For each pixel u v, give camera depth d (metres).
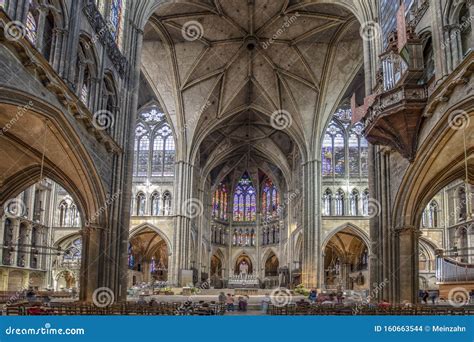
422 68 20.56
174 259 47.16
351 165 48.69
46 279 46.00
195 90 47.09
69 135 20.22
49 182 47.44
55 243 46.94
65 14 19.86
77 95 21.62
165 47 43.78
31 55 16.06
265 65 46.53
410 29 21.16
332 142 49.44
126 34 28.39
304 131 48.09
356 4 31.41
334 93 46.19
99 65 23.66
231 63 46.12
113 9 27.05
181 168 48.56
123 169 26.61
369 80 28.97
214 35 42.84
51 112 18.22
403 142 21.53
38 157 23.48
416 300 22.78
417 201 23.27
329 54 44.34
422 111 20.50
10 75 15.18
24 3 16.05
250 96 49.88
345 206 47.69
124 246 25.81
